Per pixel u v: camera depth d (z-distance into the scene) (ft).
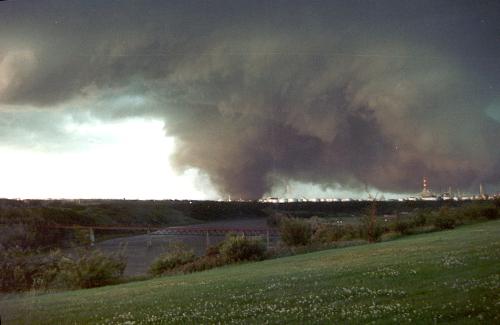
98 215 633.20
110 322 59.26
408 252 115.24
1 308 83.71
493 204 254.27
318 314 51.37
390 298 56.18
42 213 482.28
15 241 361.51
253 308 58.70
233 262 174.09
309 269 103.96
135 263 293.23
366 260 108.27
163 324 55.06
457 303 49.34
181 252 191.52
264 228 460.55
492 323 41.29
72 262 153.79
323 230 232.53
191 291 83.10
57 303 86.69
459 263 78.28
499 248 95.91
